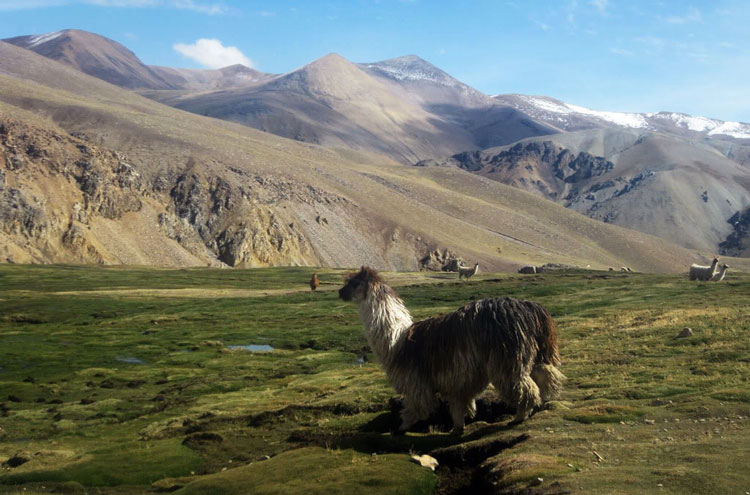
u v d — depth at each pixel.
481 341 14.01
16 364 46.34
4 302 86.00
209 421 22.47
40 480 16.44
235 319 72.56
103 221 191.00
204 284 125.12
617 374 19.70
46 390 37.38
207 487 12.93
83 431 26.78
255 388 33.12
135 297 97.50
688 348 22.66
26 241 170.62
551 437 12.91
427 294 82.81
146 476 16.14
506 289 80.38
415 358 14.85
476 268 111.88
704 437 11.78
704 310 33.31
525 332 13.97
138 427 26.53
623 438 12.39
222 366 43.97
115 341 57.56
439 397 16.30
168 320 72.44
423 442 14.42
